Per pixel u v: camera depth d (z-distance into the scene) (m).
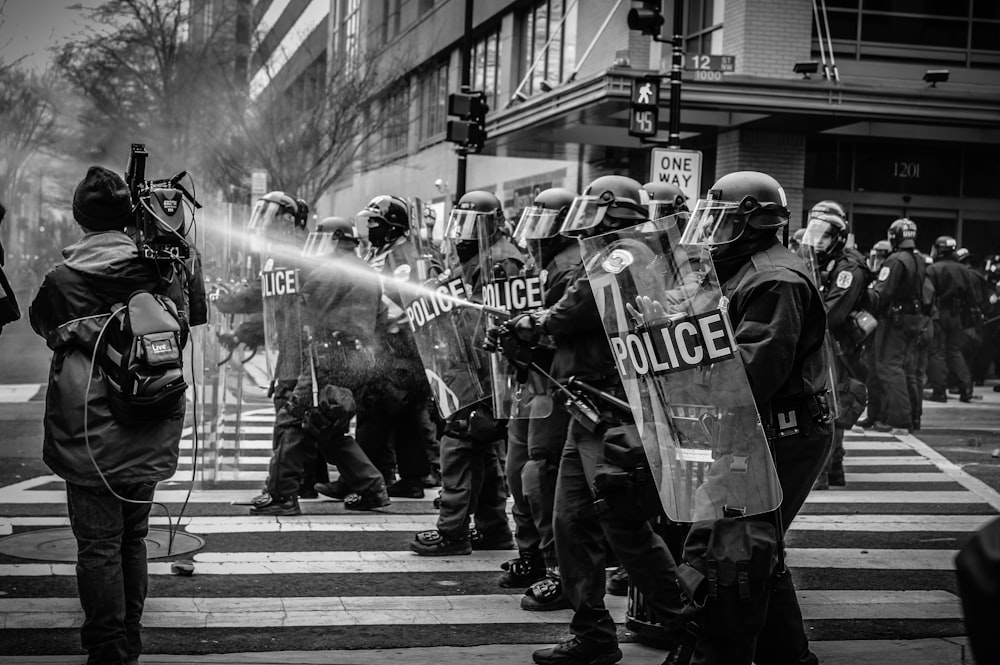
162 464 4.51
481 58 31.94
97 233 4.54
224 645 5.15
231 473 9.66
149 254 4.47
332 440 8.23
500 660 5.07
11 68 27.91
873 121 18.61
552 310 5.12
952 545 7.76
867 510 8.95
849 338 9.45
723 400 4.12
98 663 4.41
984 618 1.65
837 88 17.89
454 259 6.92
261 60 30.30
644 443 4.33
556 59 26.14
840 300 9.38
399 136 38.56
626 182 5.35
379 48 36.50
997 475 10.59
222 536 7.35
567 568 5.04
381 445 8.98
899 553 7.49
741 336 4.13
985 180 21.12
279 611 5.73
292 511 8.02
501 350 5.67
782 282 4.16
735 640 4.04
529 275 6.27
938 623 5.84
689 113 19.05
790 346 4.10
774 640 4.30
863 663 5.16
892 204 20.89
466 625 5.62
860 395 9.55
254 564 6.67
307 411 7.90
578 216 5.34
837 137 20.66
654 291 4.27
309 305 7.86
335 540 7.34
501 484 7.32
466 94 18.98
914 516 8.73
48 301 4.51
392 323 8.58
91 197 4.49
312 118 30.42
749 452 4.09
